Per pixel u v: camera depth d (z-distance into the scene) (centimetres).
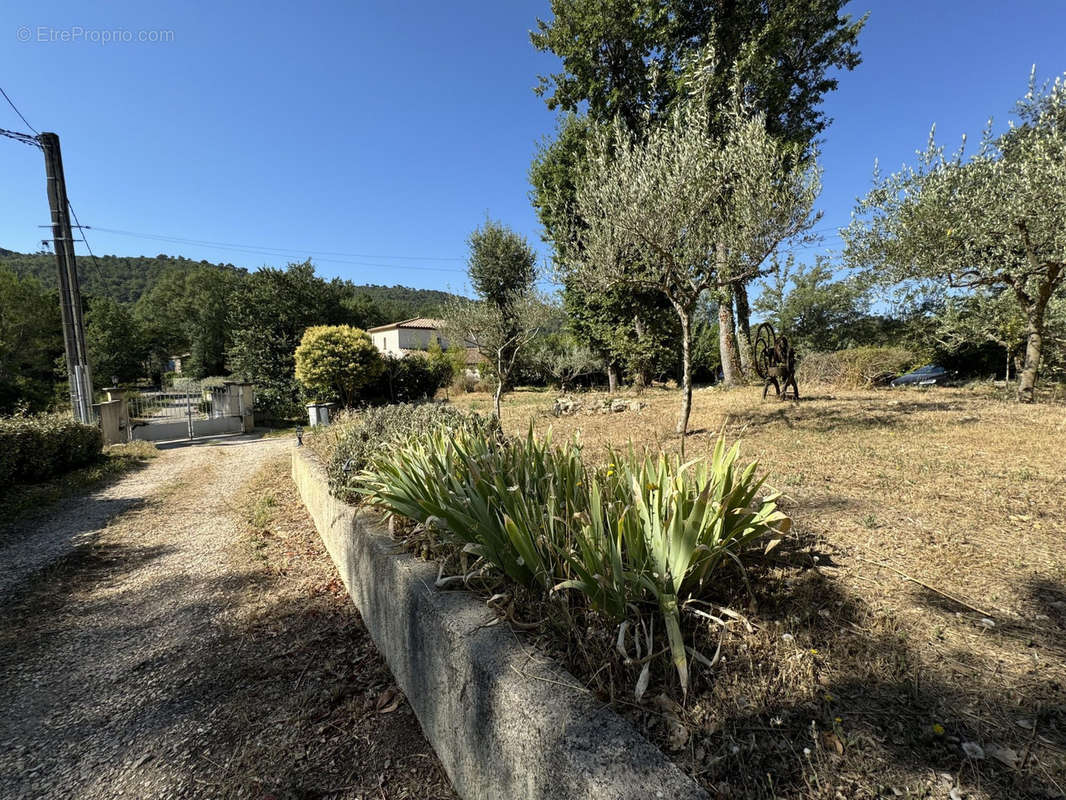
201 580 378
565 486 242
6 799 179
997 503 340
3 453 670
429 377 2208
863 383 1306
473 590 204
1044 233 698
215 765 193
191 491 697
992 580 228
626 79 1460
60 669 263
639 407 1115
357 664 258
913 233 788
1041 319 846
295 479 668
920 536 283
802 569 233
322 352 1741
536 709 133
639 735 124
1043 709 145
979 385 1251
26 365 2817
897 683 157
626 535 186
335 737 205
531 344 2075
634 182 596
